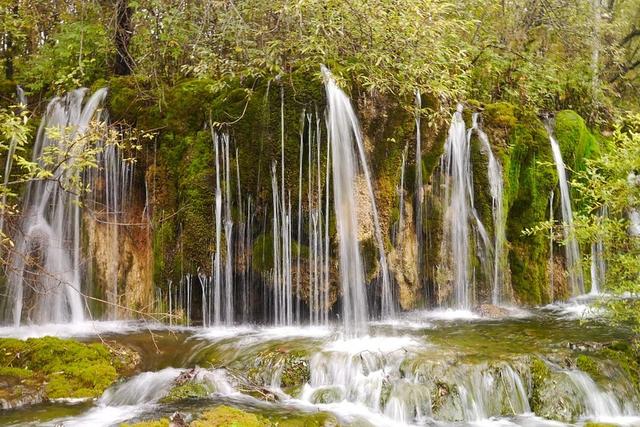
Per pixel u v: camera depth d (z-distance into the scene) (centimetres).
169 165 818
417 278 857
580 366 599
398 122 823
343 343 660
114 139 643
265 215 782
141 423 489
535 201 954
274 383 595
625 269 634
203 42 938
